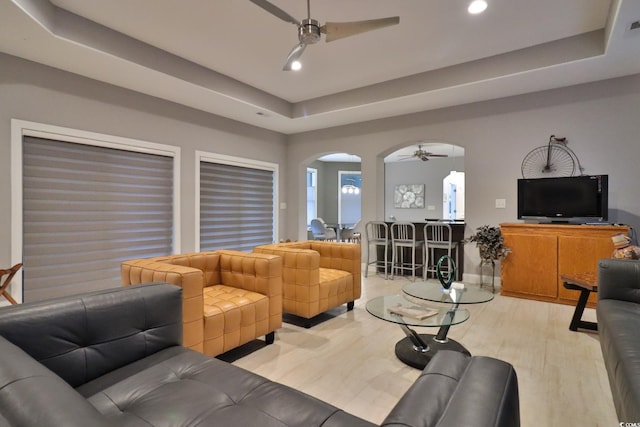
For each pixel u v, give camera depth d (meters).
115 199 4.04
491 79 3.81
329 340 2.84
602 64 3.44
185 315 2.12
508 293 4.11
